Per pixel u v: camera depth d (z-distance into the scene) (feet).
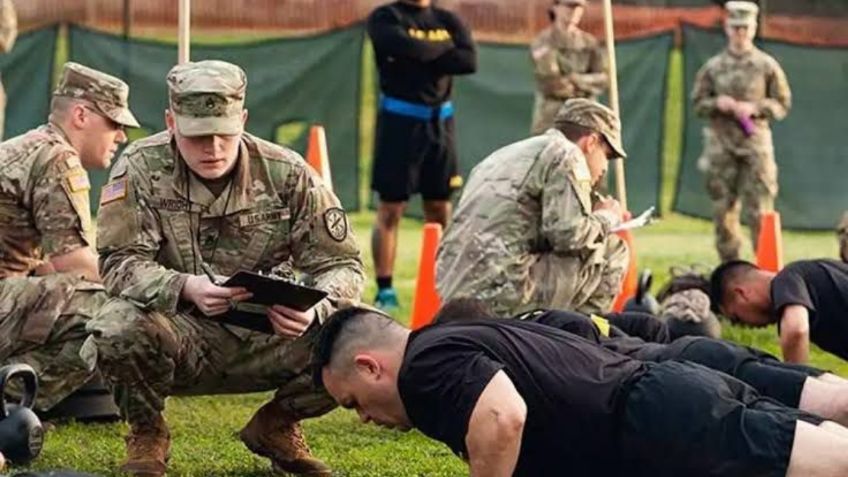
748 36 67.41
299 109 82.07
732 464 25.31
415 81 59.41
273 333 29.58
